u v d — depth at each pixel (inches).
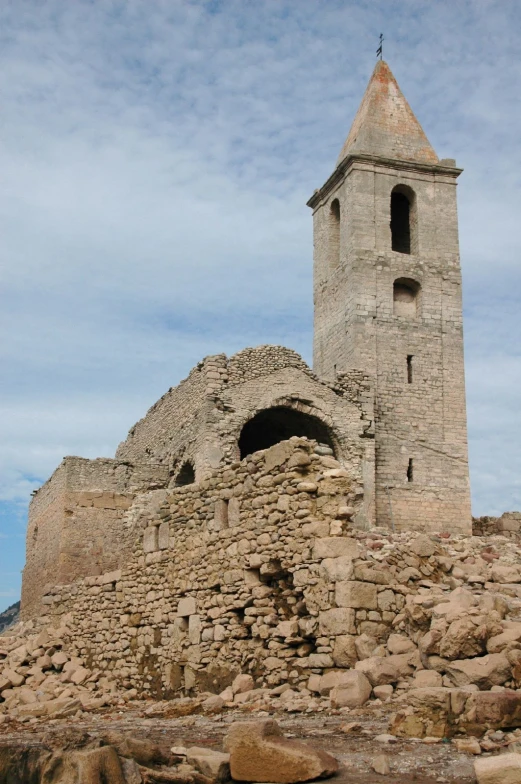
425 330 2288.4
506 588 802.8
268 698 682.2
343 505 743.1
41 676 1040.2
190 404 1939.0
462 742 467.2
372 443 2025.1
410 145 2436.0
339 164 2404.0
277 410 2007.9
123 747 458.6
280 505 768.3
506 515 1983.3
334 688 624.7
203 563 855.7
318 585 709.9
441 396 2247.8
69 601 1122.0
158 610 917.8
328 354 2362.2
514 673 578.2
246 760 442.0
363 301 2267.5
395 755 463.5
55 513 1710.1
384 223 2343.8
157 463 1918.1
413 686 612.7
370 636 684.1
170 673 871.1
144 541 963.3
